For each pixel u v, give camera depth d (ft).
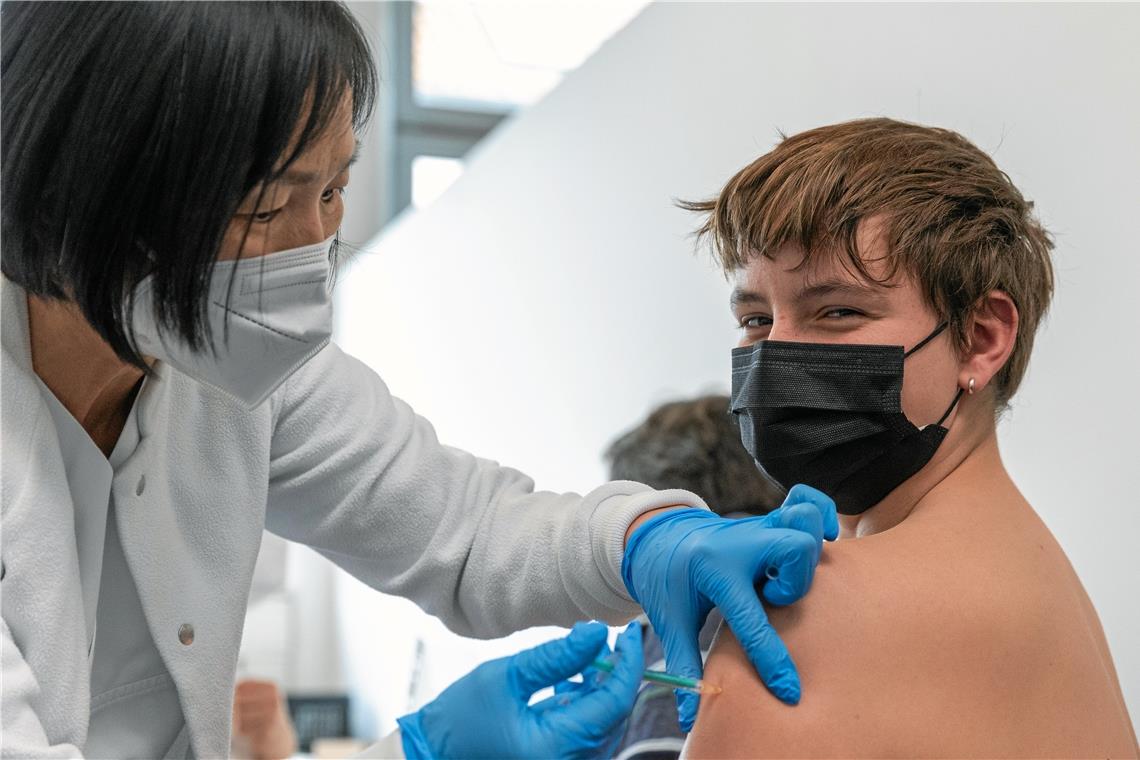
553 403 10.60
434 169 20.02
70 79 2.72
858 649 2.98
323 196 3.40
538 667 3.10
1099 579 4.66
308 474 4.04
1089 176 4.77
